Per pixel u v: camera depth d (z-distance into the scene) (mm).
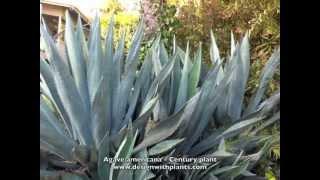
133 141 2486
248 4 3252
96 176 2627
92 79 2711
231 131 2826
